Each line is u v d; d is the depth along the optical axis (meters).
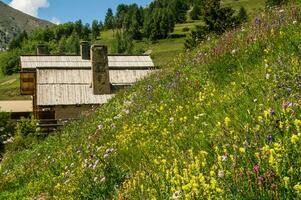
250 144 5.05
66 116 50.66
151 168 6.97
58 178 11.70
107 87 52.22
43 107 50.72
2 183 15.05
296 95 6.00
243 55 10.35
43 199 10.88
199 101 9.23
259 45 10.27
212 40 14.58
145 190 6.17
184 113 9.05
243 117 6.41
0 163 27.73
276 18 11.59
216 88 9.69
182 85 11.51
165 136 8.30
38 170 14.56
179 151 6.93
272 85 7.03
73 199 8.79
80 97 51.53
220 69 10.66
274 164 4.23
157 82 14.73
